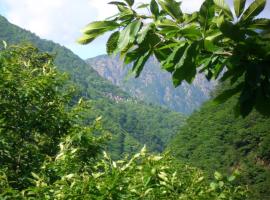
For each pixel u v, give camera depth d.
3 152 11.52
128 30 1.78
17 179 10.95
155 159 5.22
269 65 1.75
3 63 12.58
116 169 5.05
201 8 1.69
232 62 1.74
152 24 1.82
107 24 1.82
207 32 1.74
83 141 10.84
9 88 12.31
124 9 1.85
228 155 81.06
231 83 1.82
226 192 5.25
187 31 1.75
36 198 5.75
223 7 1.66
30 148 11.84
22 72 12.95
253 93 1.77
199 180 5.74
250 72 1.74
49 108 12.83
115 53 1.79
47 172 7.99
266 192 70.69
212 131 87.69
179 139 97.00
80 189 5.07
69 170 7.62
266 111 1.77
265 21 1.65
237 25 1.66
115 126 166.88
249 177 74.12
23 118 12.41
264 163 74.44
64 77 13.20
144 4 1.84
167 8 1.81
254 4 1.63
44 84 12.54
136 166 5.11
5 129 12.01
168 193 5.26
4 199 5.93
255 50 1.72
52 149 12.44
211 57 1.86
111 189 4.91
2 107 12.20
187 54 1.78
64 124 12.77
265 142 74.69
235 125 82.12
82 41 1.83
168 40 1.86
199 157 87.69
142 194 5.02
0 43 13.08
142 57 1.87
